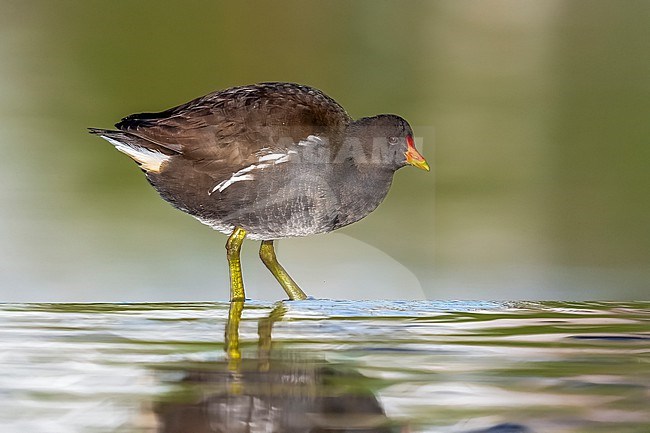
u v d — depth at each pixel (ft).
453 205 49.42
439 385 20.51
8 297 36.17
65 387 20.07
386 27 74.08
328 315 29.91
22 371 21.42
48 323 27.66
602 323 28.37
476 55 71.82
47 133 56.49
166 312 29.99
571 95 65.72
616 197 50.90
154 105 63.62
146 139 35.55
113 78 65.10
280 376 21.11
